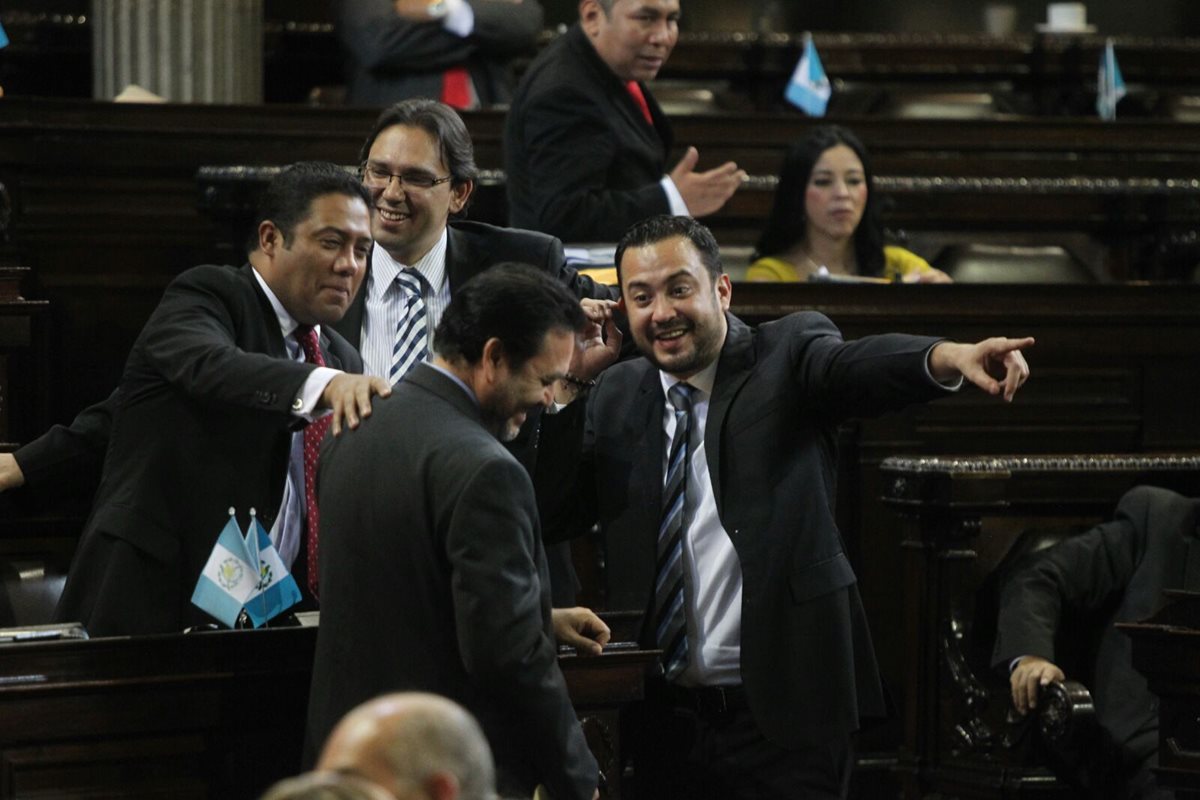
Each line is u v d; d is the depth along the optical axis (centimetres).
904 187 2156
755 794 1156
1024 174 2291
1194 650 1227
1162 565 1470
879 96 2981
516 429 1005
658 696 1186
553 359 971
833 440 1201
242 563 1057
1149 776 1392
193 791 1045
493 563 911
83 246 2062
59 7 2855
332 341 1177
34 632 1049
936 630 1541
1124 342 1862
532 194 1652
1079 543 1498
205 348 1047
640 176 1683
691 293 1155
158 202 2086
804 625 1138
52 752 1023
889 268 1917
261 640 1058
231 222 1897
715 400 1173
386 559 938
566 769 937
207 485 1084
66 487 1216
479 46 2244
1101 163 2314
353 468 958
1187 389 1881
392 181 1234
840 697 1138
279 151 2109
